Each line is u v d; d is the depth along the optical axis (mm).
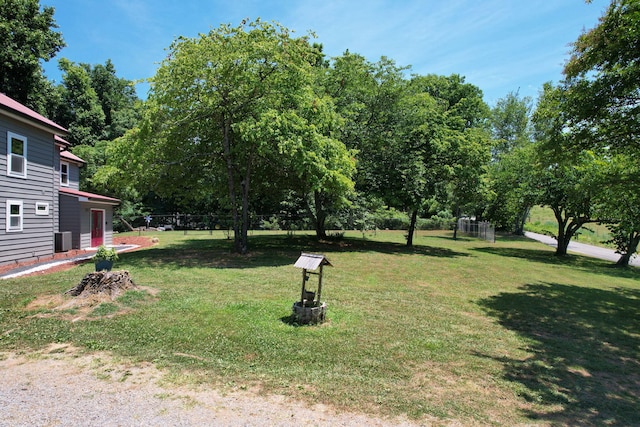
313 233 28578
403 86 19797
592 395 4363
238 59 13133
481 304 8719
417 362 5047
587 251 25094
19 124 12469
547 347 6004
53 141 14391
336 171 14102
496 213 28047
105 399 3723
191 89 13398
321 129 15109
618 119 8711
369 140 19188
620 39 7395
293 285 9336
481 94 33406
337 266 13141
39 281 8945
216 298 7719
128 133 13789
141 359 4723
